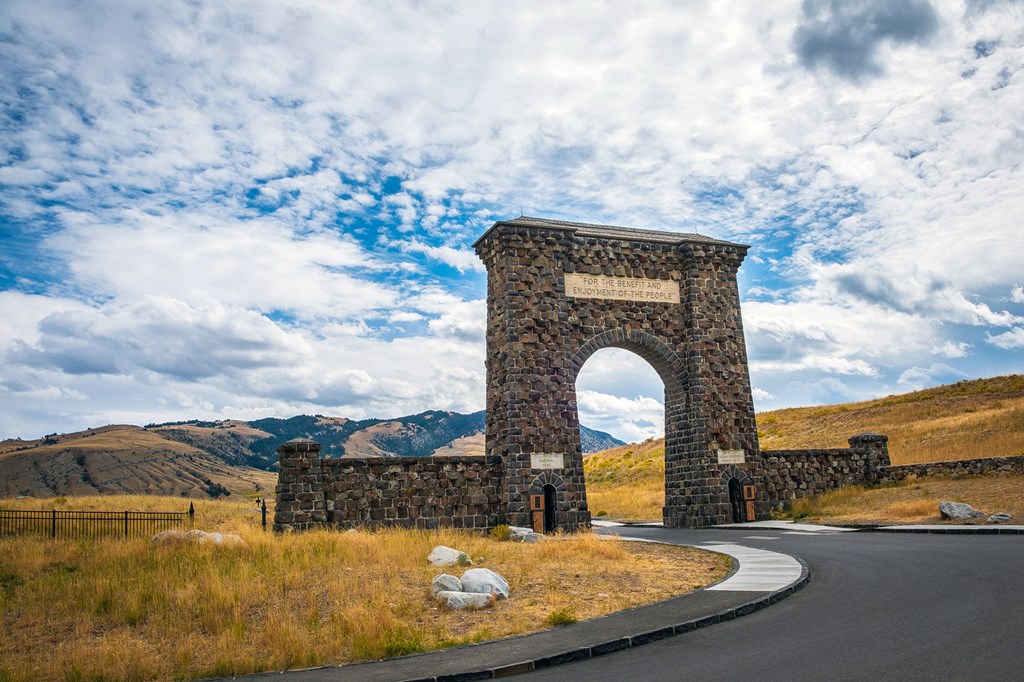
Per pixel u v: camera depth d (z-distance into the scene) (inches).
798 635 527.2
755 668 447.5
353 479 1371.8
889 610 588.7
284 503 1305.4
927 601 612.4
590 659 510.6
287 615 642.2
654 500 2410.2
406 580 748.0
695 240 1732.3
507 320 1539.1
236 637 593.0
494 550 971.3
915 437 2723.9
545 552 943.7
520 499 1459.2
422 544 973.8
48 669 554.6
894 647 470.6
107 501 1908.2
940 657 439.5
